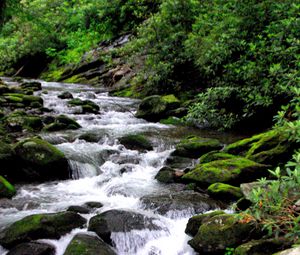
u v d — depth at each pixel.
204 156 7.69
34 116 10.67
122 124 11.53
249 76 9.12
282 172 6.45
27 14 21.47
